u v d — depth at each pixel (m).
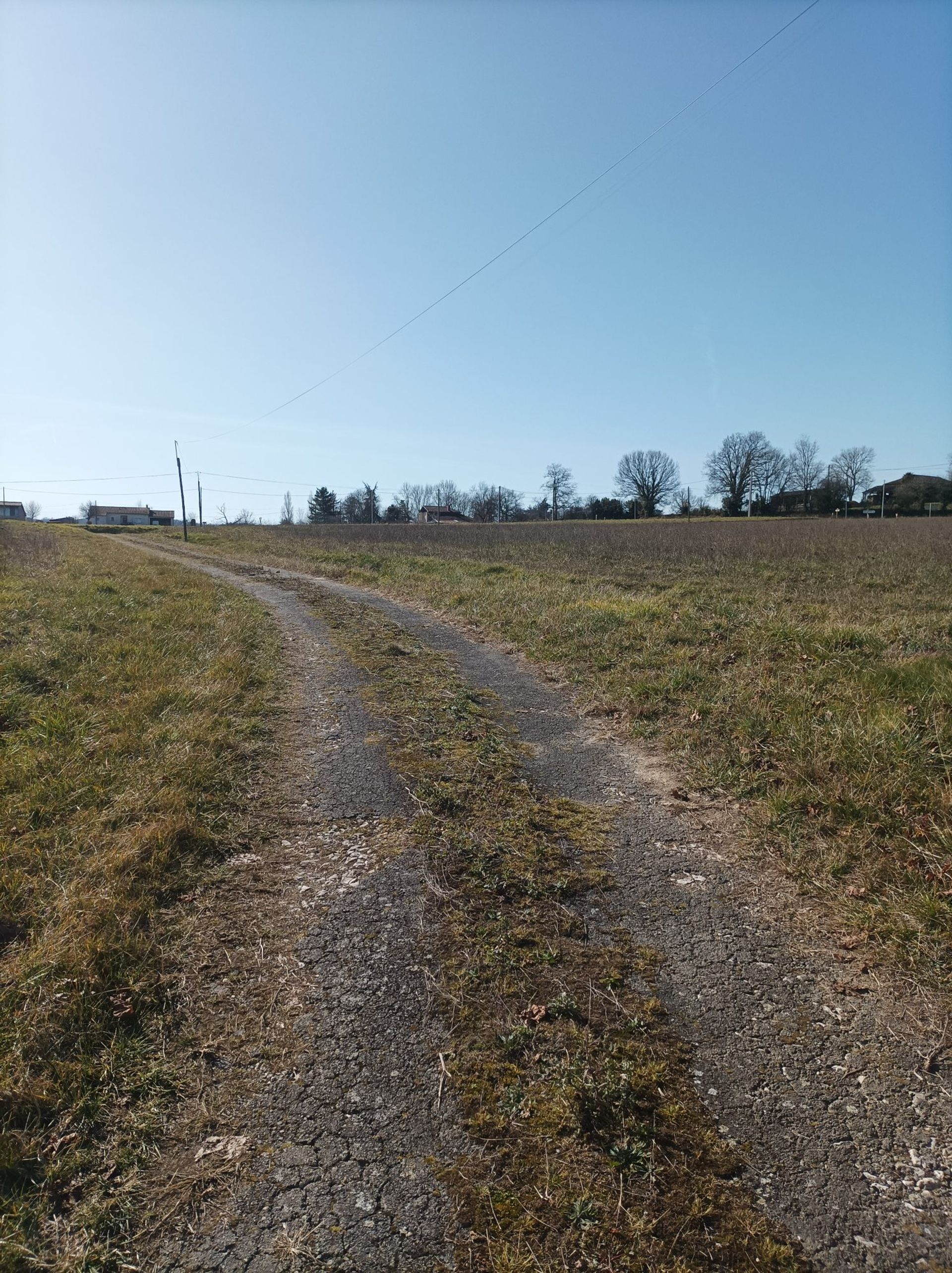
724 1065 2.81
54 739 5.81
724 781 5.18
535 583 14.94
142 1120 2.59
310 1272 2.07
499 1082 2.72
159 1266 2.11
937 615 9.53
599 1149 2.46
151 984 3.22
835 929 3.62
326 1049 2.89
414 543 32.59
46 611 10.43
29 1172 2.38
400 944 3.51
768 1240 2.15
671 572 18.55
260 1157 2.44
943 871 3.81
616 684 7.32
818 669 6.65
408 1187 2.33
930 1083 2.73
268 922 3.70
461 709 6.90
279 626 11.13
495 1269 2.07
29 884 3.90
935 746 4.88
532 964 3.38
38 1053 2.81
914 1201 2.28
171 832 4.36
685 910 3.79
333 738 6.19
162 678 7.58
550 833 4.58
